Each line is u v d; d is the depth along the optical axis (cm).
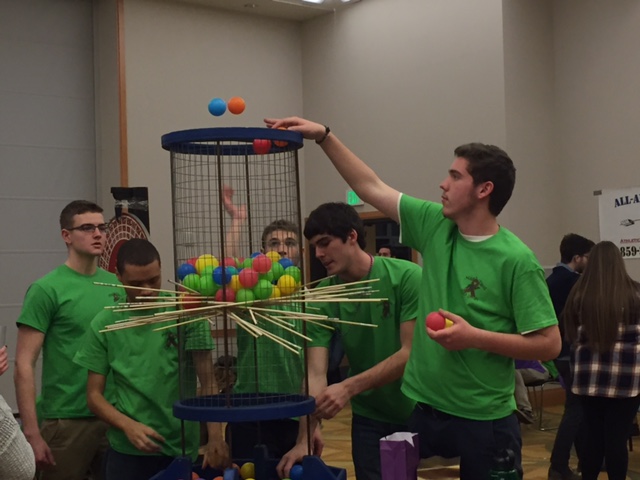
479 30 819
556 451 513
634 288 410
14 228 853
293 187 257
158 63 898
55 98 879
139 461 266
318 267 956
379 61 914
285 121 243
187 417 205
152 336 267
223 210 216
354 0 928
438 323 209
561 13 834
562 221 838
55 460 323
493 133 809
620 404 414
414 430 236
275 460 243
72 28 891
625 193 778
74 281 331
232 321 225
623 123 786
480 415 222
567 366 510
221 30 943
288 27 996
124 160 870
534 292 218
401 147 892
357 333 272
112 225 604
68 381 324
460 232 232
